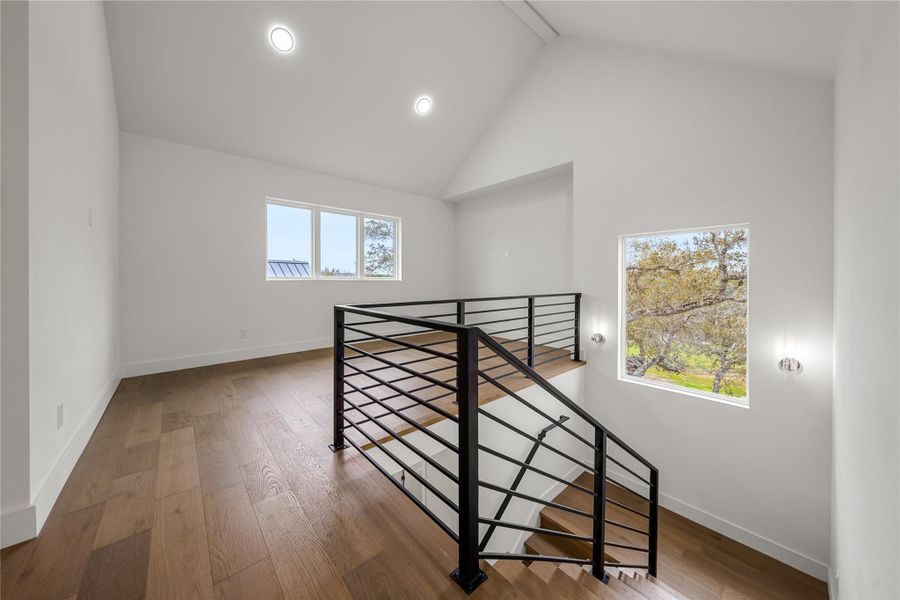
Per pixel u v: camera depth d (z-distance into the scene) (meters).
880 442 1.11
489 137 4.86
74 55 1.75
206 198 3.68
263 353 4.10
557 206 4.60
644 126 3.41
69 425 1.68
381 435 2.11
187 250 3.58
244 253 3.94
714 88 2.98
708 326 3.16
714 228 3.03
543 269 4.79
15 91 1.19
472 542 1.09
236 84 3.20
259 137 3.75
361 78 3.56
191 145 3.58
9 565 1.13
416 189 5.36
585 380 3.90
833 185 2.43
